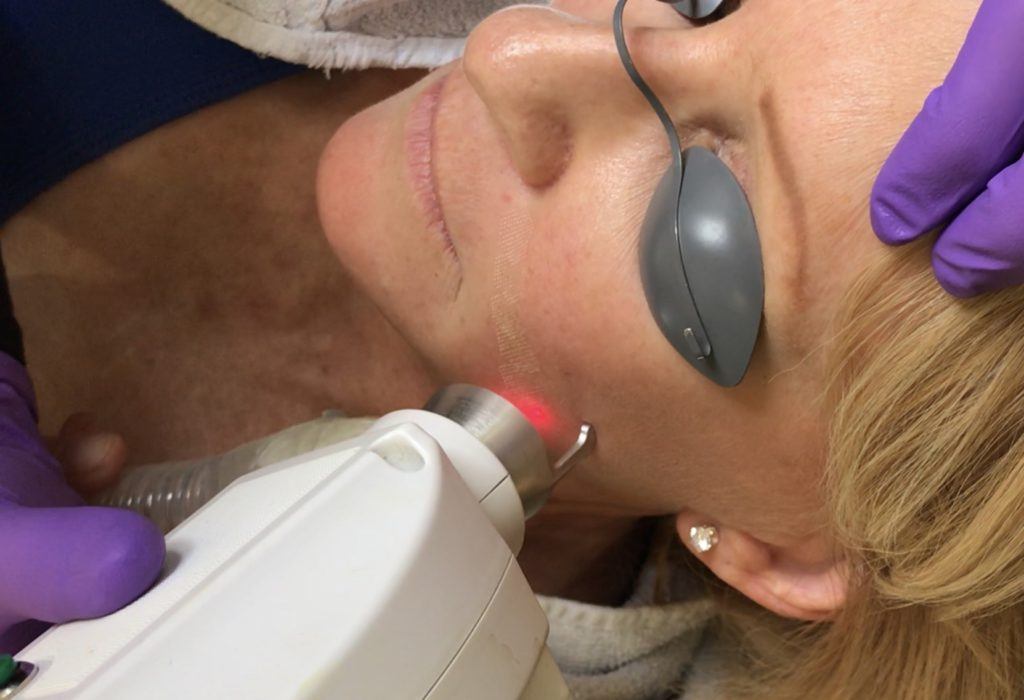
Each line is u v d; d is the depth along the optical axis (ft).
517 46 1.81
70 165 2.46
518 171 1.94
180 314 2.67
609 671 2.74
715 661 2.85
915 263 1.59
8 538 1.49
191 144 2.57
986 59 1.35
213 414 2.70
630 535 2.87
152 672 1.23
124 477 2.42
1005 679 2.11
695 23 1.90
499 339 2.09
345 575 1.32
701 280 1.70
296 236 2.69
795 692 2.47
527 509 1.86
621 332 1.89
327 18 2.48
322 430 2.33
